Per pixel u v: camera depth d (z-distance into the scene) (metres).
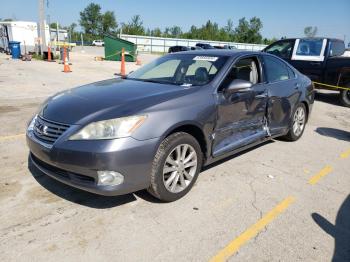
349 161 5.11
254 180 4.20
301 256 2.80
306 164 4.88
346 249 2.92
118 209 3.35
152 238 2.93
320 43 10.07
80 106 3.35
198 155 3.68
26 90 9.82
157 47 64.19
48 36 25.47
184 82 4.14
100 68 18.06
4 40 27.14
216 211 3.42
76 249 2.74
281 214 3.43
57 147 3.05
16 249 2.71
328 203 3.73
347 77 9.55
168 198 3.44
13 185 3.74
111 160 2.94
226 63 4.23
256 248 2.87
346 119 8.24
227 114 4.02
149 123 3.13
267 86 4.79
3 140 5.23
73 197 3.54
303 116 6.02
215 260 2.70
